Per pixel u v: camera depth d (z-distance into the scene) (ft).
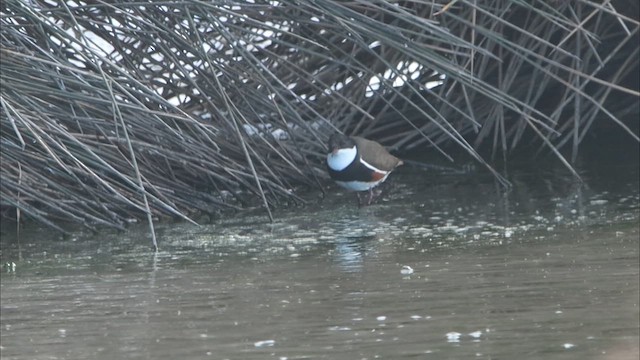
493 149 49.90
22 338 26.84
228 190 43.93
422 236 37.40
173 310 28.94
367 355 24.38
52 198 39.68
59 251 37.42
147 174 41.70
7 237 40.04
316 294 30.01
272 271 33.17
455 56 45.03
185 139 41.37
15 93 37.19
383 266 33.14
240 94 42.91
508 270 31.63
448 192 44.73
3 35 37.86
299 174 45.70
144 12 40.32
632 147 49.85
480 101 51.19
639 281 29.55
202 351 25.18
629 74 52.37
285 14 40.57
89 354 25.32
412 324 26.66
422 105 51.37
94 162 39.40
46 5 39.96
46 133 36.94
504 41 41.81
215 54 43.78
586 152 49.73
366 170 43.21
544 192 43.32
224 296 30.25
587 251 33.50
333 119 49.21
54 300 30.53
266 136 44.73
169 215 41.98
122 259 35.81
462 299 28.71
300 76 44.27
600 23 49.98
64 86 38.34
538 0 43.06
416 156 51.37
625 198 41.24
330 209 42.91
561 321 26.30
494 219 39.37
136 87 41.04
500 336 25.35
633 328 25.48
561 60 50.70
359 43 41.63
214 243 37.78
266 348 25.18
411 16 39.09
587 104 51.37
